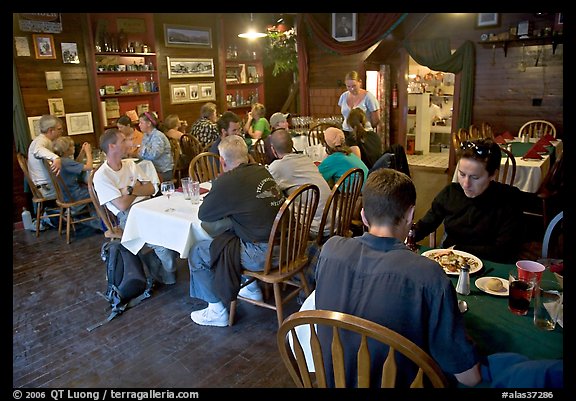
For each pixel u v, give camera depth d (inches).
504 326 50.8
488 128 209.3
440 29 230.8
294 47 275.1
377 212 48.1
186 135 195.6
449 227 81.4
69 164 153.2
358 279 45.6
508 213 77.0
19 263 136.8
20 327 100.9
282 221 88.3
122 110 219.6
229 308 100.3
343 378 45.3
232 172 93.3
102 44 202.8
